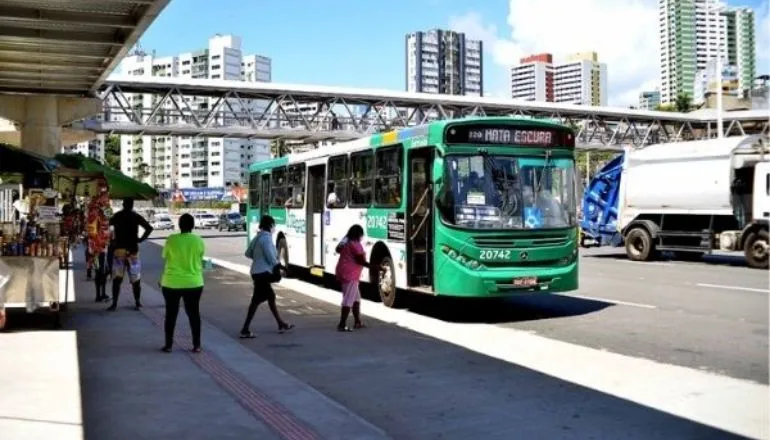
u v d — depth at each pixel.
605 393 7.80
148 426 6.57
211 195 98.75
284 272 20.83
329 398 7.75
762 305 14.10
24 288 11.86
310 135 51.81
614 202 28.45
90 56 22.02
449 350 10.27
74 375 8.51
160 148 138.12
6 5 16.53
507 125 12.83
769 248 21.81
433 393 7.95
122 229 14.23
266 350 10.45
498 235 12.49
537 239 12.71
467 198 12.51
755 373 8.56
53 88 28.69
